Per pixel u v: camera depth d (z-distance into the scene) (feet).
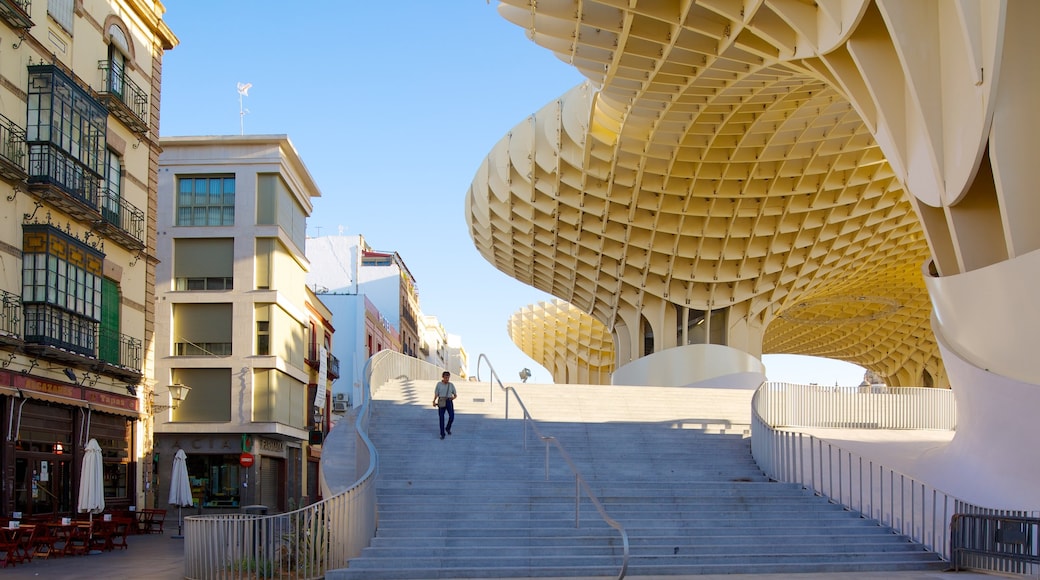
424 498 51.90
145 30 94.22
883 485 53.62
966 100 49.47
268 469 135.03
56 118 72.13
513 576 43.34
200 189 133.08
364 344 191.21
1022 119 47.21
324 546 42.27
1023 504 47.37
